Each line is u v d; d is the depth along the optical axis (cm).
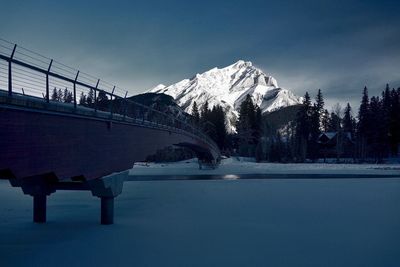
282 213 2527
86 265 1376
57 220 2223
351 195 3578
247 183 4928
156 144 3375
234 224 2144
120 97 2361
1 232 1892
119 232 1906
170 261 1436
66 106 1619
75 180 2069
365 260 1482
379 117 10131
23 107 1311
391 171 7481
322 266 1404
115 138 2252
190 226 2073
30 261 1416
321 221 2255
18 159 1289
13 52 1242
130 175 6550
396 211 2634
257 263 1427
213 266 1387
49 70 1465
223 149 12638
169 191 3906
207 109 13525
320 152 11394
